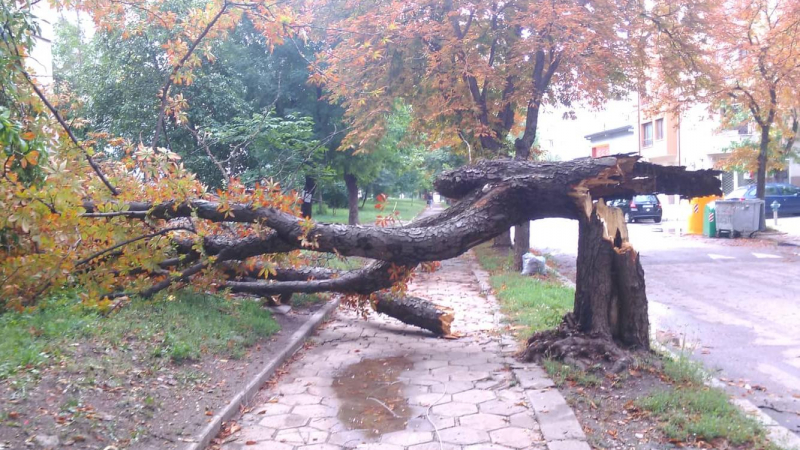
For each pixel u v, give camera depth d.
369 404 5.63
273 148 15.11
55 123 7.54
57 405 4.49
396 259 7.05
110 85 15.61
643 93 13.86
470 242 6.86
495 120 13.95
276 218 7.27
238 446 4.74
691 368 5.91
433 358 7.07
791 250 16.59
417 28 12.60
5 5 6.88
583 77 12.52
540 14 11.68
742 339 7.77
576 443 4.51
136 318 6.65
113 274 7.61
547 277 12.43
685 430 4.60
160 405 5.03
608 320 6.42
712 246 18.28
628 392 5.45
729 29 14.27
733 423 4.67
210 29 9.23
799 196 28.48
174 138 15.39
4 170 6.16
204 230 7.68
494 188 6.81
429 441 4.79
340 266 12.74
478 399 5.66
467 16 13.31
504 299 10.14
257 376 6.09
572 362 6.11
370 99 14.23
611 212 6.54
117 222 7.46
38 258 6.48
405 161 25.19
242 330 7.48
